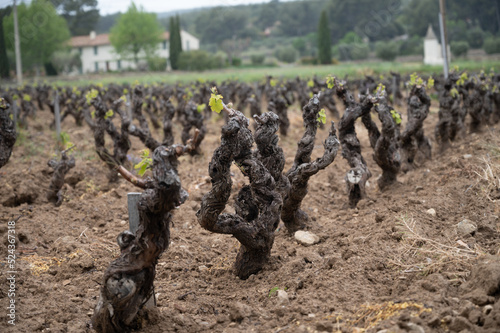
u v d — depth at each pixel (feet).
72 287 14.60
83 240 18.58
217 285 14.67
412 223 16.47
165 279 15.39
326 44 214.69
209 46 300.40
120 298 10.67
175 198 10.38
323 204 22.68
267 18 371.15
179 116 49.85
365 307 11.59
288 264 14.66
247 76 130.31
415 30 254.47
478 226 15.85
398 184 22.65
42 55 182.29
